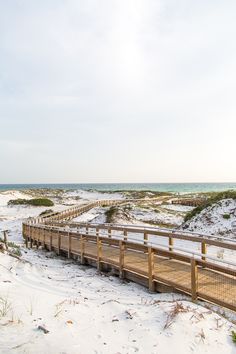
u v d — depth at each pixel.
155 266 9.10
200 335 4.31
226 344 4.18
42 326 4.35
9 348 3.70
